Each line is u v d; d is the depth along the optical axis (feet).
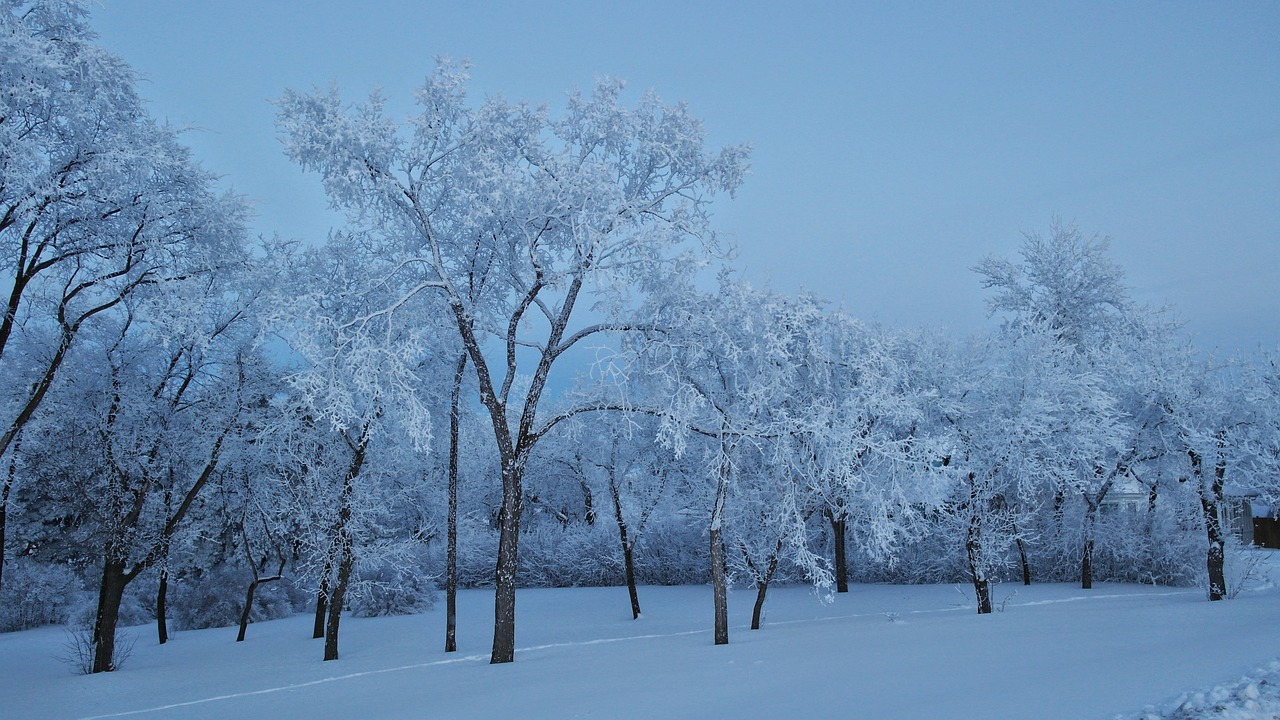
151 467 53.67
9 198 36.68
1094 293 95.14
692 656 34.37
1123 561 73.92
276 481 55.36
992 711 17.19
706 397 45.01
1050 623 36.63
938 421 56.24
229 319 53.21
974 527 51.06
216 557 88.48
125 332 52.70
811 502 50.37
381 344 42.63
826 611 59.00
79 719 32.63
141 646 62.23
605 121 45.73
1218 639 25.70
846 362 48.44
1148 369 61.72
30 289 44.70
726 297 43.32
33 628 80.23
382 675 38.32
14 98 35.37
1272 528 102.53
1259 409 54.95
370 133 41.63
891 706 18.98
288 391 55.01
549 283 43.34
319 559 54.90
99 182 39.65
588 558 99.91
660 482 67.05
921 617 48.62
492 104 43.04
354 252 51.80
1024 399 55.31
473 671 36.63
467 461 100.78
